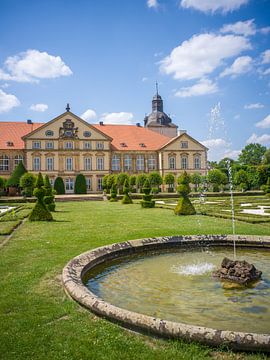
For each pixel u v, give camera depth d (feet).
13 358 15.66
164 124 261.65
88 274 29.66
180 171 221.87
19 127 213.46
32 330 18.19
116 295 24.73
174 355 15.56
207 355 15.60
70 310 20.68
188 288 25.98
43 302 22.07
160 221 63.72
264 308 21.85
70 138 204.13
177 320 20.20
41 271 29.07
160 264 33.27
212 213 74.08
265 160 300.40
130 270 31.35
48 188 91.35
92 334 17.70
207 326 19.39
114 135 226.58
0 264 31.63
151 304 22.82
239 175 182.09
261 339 15.52
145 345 16.55
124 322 18.38
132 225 58.13
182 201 76.18
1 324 18.90
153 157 223.30
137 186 182.19
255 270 28.32
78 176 201.57
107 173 210.38
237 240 40.29
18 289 24.57
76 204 122.72
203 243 40.40
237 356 15.49
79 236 46.68
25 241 43.52
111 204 120.26
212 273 29.32
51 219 67.31
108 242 42.01
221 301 23.12
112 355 15.74
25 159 199.00
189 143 223.71
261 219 61.87
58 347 16.51
